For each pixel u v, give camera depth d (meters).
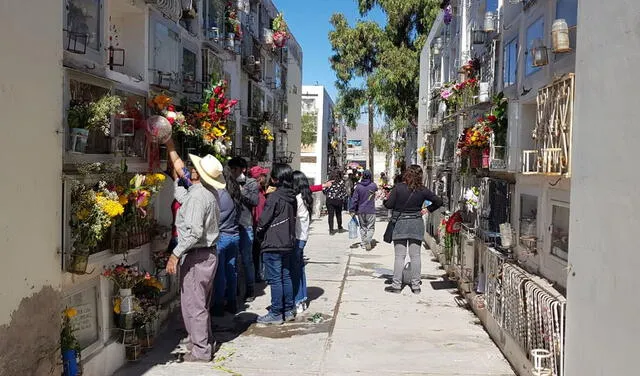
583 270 3.47
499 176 7.00
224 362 5.57
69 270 4.21
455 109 10.45
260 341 6.27
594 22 3.37
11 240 3.37
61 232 4.07
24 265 3.51
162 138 5.69
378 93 23.98
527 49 5.78
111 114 4.64
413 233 8.70
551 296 4.31
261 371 5.34
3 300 3.29
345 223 20.16
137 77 5.80
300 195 7.41
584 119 3.52
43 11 3.70
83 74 4.52
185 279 5.59
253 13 14.47
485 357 5.76
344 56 25.17
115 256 5.18
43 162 3.73
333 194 16.27
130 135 5.20
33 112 3.60
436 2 23.03
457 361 5.64
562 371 3.92
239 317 7.26
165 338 6.20
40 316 3.70
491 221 7.10
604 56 3.21
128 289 5.19
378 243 14.44
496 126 6.59
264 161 15.15
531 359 4.62
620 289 2.95
